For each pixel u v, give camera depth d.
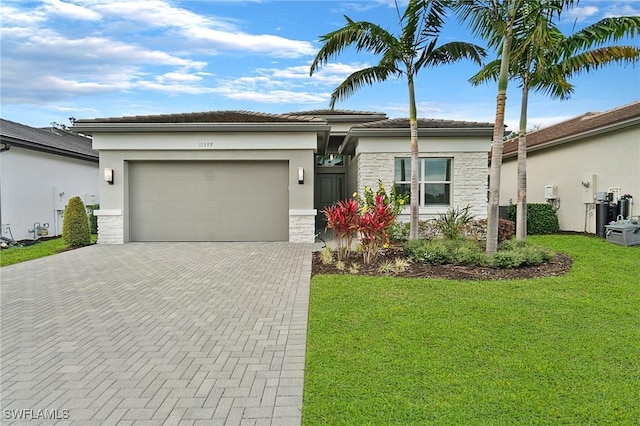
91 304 5.86
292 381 3.49
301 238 11.79
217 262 8.86
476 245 8.81
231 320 5.11
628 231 9.99
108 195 11.73
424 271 7.36
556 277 6.88
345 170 18.52
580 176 13.37
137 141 11.62
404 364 3.67
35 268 8.44
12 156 13.28
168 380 3.53
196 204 12.07
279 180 12.05
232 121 11.68
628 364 3.66
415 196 9.34
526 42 7.72
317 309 5.27
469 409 2.95
